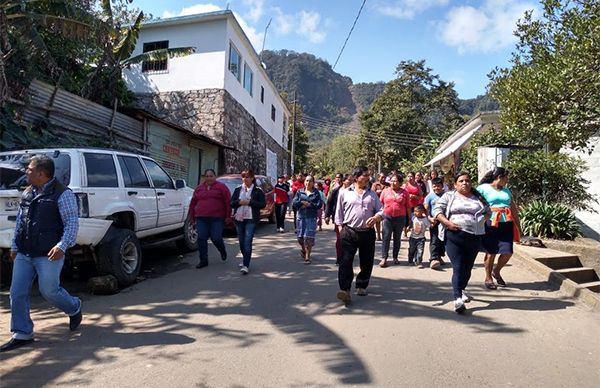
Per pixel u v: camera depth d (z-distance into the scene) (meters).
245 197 7.95
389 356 4.35
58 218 4.61
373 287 7.05
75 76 14.69
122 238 6.81
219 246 8.66
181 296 6.44
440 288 7.02
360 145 48.12
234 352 4.41
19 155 6.59
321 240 12.09
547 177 12.53
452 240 5.86
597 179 13.83
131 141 14.24
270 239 12.12
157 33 19.83
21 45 10.05
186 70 19.48
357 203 6.12
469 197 5.96
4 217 5.93
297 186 15.07
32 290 6.76
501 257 7.09
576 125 7.43
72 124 11.68
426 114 45.16
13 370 3.99
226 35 19.23
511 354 4.47
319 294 6.59
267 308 5.88
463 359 4.31
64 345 4.57
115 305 5.99
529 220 10.94
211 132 19.14
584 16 7.54
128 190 7.38
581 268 8.90
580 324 5.42
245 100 22.91
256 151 25.80
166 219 8.67
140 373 3.93
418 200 11.24
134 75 19.89
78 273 7.75
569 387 3.79
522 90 7.81
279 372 3.98
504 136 12.97
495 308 6.02
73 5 10.61
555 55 7.90
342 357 4.31
